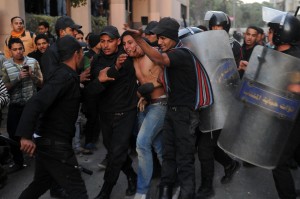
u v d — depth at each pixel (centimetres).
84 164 552
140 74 407
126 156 413
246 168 527
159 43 379
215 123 386
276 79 326
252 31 572
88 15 1539
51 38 721
